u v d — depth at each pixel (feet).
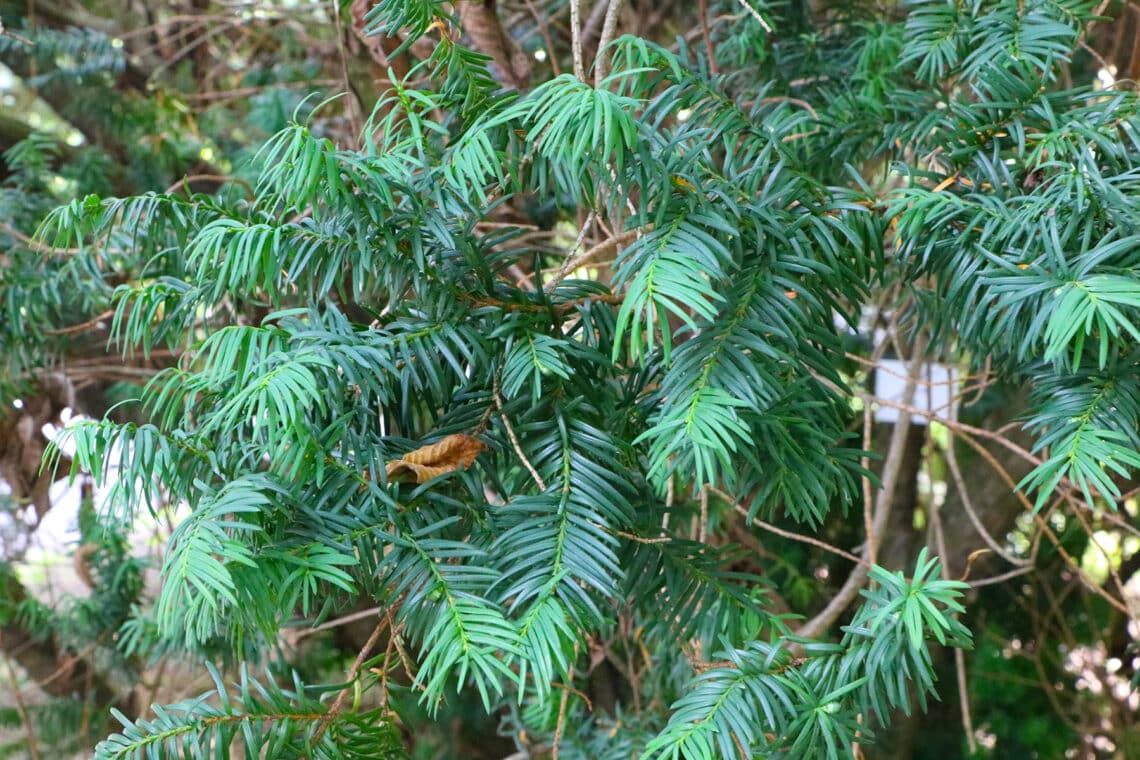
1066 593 9.57
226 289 3.20
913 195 3.17
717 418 2.90
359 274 3.13
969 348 3.47
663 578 3.28
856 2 4.98
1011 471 8.11
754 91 4.82
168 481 3.05
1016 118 3.34
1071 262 3.00
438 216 3.13
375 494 3.03
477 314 3.18
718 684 2.97
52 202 6.48
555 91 2.91
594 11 6.04
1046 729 9.55
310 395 2.93
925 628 3.05
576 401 3.13
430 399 3.25
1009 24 3.52
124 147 7.82
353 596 3.14
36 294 4.96
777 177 3.22
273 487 2.93
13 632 8.27
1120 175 3.16
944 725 9.86
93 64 7.32
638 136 2.95
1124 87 4.22
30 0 7.71
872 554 4.35
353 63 6.63
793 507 3.11
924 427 8.05
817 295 3.20
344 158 2.99
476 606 2.92
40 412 6.97
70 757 7.81
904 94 3.58
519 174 3.22
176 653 5.39
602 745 5.44
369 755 3.11
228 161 7.84
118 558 6.81
